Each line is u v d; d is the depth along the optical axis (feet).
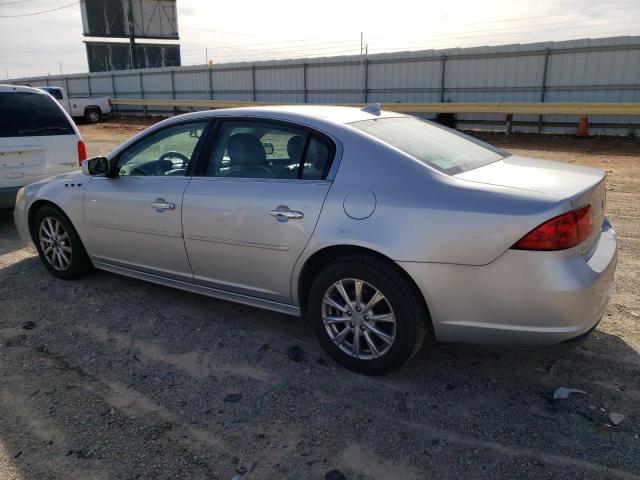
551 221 8.73
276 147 11.55
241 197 11.53
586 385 10.23
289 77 83.20
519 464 8.19
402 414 9.49
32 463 8.34
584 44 54.90
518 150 45.80
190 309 13.98
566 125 55.88
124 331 12.78
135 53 149.89
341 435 8.96
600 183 10.21
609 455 8.34
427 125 13.21
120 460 8.40
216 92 95.50
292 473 8.12
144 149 13.69
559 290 8.76
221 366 11.18
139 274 14.30
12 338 12.50
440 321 9.71
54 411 9.66
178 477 8.04
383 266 9.96
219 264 12.22
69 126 22.70
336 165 10.70
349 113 12.12
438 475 8.02
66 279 16.08
